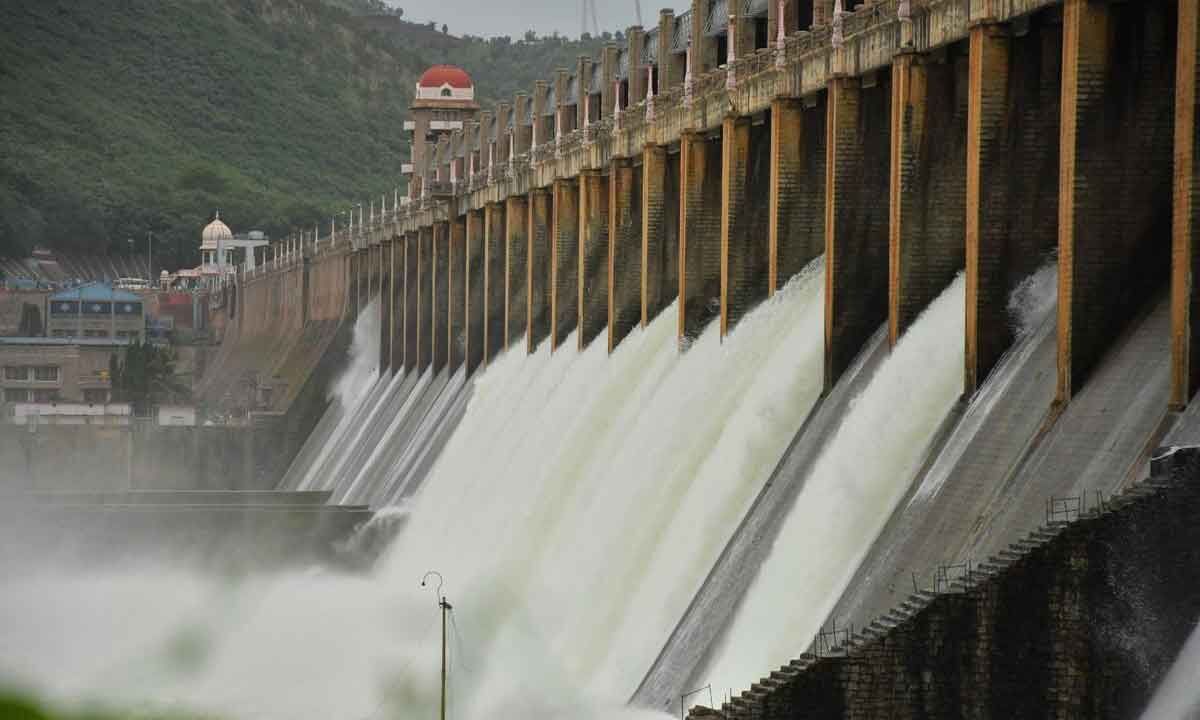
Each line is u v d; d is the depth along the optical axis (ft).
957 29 293.84
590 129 543.80
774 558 301.63
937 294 308.40
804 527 299.38
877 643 202.90
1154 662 191.83
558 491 447.42
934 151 310.24
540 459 497.05
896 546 263.70
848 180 340.18
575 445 461.37
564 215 581.94
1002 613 199.00
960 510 252.62
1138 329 244.63
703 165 441.68
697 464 374.43
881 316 337.72
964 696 200.03
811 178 377.30
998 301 277.03
